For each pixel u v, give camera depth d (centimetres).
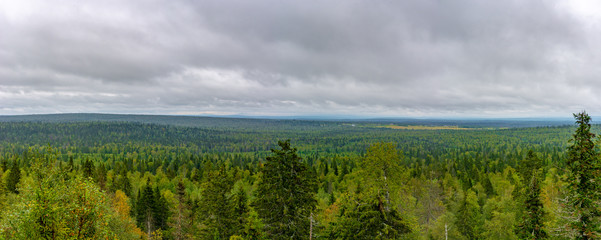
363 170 3519
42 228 1855
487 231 4181
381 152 3334
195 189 8656
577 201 1894
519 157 14675
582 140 1906
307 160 19300
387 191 2994
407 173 3759
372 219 2056
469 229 4425
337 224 2530
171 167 14762
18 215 1806
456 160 13012
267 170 2358
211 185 3759
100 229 2061
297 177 2358
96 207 2020
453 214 4978
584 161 1866
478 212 5312
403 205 3428
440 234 4147
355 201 2294
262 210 2416
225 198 3662
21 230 1805
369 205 2156
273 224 2369
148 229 5053
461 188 7588
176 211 4591
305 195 2384
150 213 5325
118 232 3155
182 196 4566
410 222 2456
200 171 11156
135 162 19788
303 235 2358
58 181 1986
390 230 2058
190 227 4472
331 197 6256
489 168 12125
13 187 5834
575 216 1884
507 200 4884
